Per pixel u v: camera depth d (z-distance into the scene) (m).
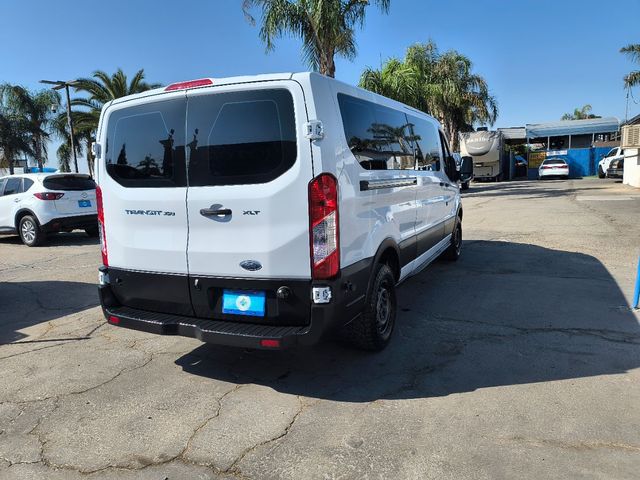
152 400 3.66
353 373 3.99
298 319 3.47
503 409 3.34
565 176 31.59
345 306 3.56
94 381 4.00
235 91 3.51
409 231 5.08
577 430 3.06
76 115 31.38
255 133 3.46
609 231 10.05
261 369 4.14
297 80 3.36
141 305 4.05
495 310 5.41
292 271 3.42
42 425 3.36
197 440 3.12
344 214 3.52
